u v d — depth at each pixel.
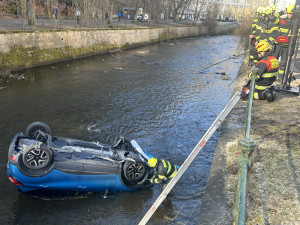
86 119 10.10
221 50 32.47
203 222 4.39
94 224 4.84
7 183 6.00
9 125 9.27
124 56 26.00
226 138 7.41
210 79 17.75
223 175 5.56
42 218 4.96
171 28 43.12
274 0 28.00
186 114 11.12
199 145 4.21
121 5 58.31
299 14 9.85
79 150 5.45
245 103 9.98
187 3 62.88
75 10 31.31
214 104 12.64
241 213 1.82
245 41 31.14
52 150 5.13
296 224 3.97
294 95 10.62
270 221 4.04
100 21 33.44
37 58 19.27
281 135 7.09
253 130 7.57
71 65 20.53
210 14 58.81
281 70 11.62
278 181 5.04
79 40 23.53
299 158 5.87
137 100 12.70
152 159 5.49
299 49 19.58
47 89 13.91
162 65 22.06
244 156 2.51
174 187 5.91
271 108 9.25
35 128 6.25
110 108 11.44
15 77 16.02
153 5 51.50
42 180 4.95
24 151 4.77
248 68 16.58
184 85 15.96
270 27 12.07
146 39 35.84
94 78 16.73
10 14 32.00
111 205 5.32
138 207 5.28
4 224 4.80
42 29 20.83
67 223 4.86
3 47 16.77
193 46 35.84
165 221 4.86
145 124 9.85
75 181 5.17
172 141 8.50
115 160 5.52
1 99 12.02
